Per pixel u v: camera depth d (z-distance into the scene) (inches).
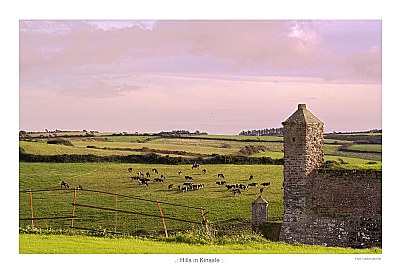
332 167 1398.9
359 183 1346.0
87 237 1230.9
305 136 1385.3
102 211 2293.3
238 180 2893.7
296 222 1393.9
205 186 2792.8
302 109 1418.6
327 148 2433.6
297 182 1395.2
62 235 1246.3
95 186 2765.7
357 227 1338.6
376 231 1321.4
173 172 3093.0
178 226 2080.5
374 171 1336.1
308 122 1389.0
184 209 2347.4
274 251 1154.0
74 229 1358.3
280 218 2097.7
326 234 1359.5
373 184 1334.9
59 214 2251.5
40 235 1236.5
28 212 2276.1
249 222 1963.6
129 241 1195.9
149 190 2723.9
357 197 1344.7
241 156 3282.5
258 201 1540.4
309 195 1384.1
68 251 1085.8
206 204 2420.0
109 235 1274.6
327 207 1368.1
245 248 1171.9
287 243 1336.1
